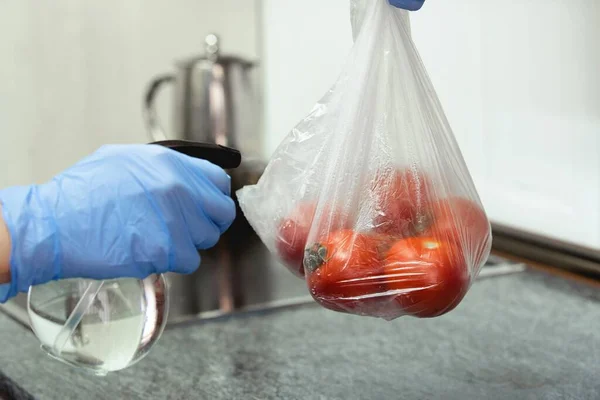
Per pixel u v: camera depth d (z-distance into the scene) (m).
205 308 1.04
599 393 0.79
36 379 0.82
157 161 0.66
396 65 0.67
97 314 0.66
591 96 1.09
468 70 1.27
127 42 1.72
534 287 1.12
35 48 1.67
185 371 0.84
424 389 0.79
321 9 1.47
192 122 1.52
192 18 1.73
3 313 1.03
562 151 1.15
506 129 1.23
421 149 0.67
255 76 1.66
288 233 0.69
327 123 0.70
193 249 0.67
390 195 0.65
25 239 0.62
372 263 0.63
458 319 1.00
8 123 1.67
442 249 0.63
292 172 0.70
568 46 1.11
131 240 0.64
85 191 0.64
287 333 0.95
